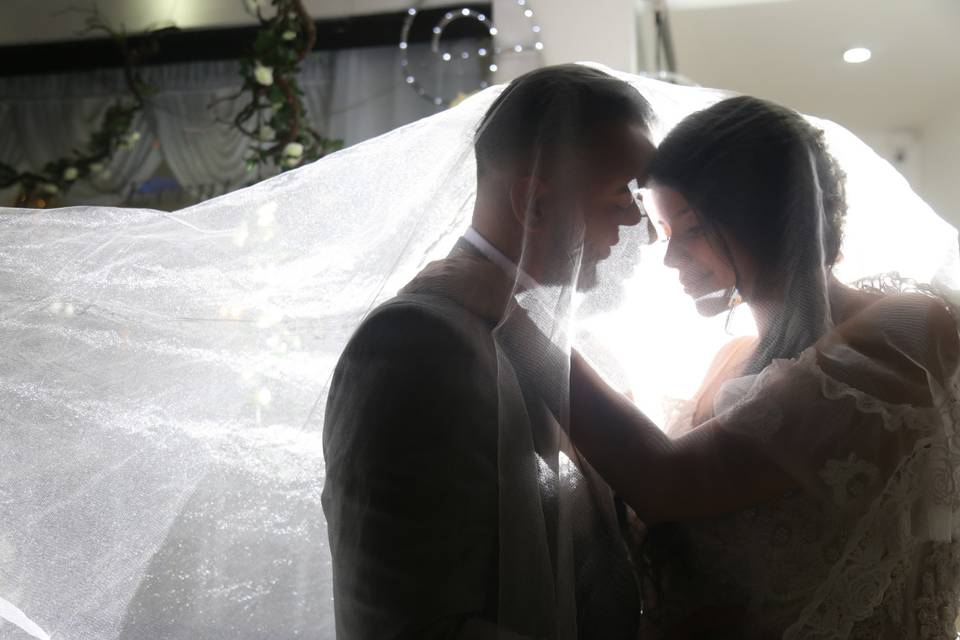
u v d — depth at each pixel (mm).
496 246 1088
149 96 3652
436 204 1159
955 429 1044
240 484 1114
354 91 3553
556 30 3121
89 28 3535
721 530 1054
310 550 1099
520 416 968
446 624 881
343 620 926
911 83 4746
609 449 1059
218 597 1084
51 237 1188
